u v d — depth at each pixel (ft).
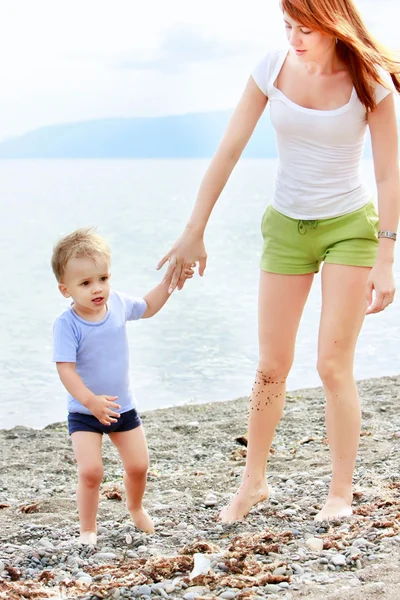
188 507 15.30
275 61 12.93
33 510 16.03
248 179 402.72
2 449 21.95
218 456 20.67
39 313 52.13
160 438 22.57
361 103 12.45
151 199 252.42
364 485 15.43
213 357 37.52
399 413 23.29
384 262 12.57
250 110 13.34
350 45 11.99
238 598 9.48
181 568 10.64
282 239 13.24
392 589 9.37
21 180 504.02
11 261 86.89
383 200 12.74
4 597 9.86
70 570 11.28
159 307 13.80
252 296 56.59
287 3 12.06
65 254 12.58
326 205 12.78
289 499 14.92
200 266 13.70
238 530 12.86
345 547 11.16
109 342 12.92
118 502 16.43
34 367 36.60
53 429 24.64
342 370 13.01
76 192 316.60
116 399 13.01
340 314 12.80
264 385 13.57
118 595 9.89
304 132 12.54
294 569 10.40
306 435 21.79
